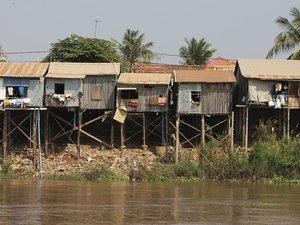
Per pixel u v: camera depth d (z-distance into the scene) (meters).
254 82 105.38
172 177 96.31
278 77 105.19
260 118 112.81
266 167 96.62
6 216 58.53
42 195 74.69
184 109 105.12
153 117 112.31
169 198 73.50
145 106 105.88
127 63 143.62
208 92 105.38
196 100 105.69
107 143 109.69
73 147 107.38
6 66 107.19
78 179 95.25
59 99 104.00
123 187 85.38
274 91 105.62
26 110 105.31
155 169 97.31
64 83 104.88
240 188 86.00
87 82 106.44
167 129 105.94
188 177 96.62
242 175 96.50
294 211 63.94
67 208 63.94
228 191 82.06
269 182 94.31
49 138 107.56
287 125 105.94
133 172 96.75
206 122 112.44
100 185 87.75
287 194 79.00
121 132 105.44
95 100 106.38
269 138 103.62
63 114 111.12
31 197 72.69
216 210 64.00
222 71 108.56
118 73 107.06
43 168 101.06
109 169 98.50
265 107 106.56
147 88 106.00
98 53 125.50
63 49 126.69
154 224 55.25
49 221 56.03
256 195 77.62
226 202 70.50
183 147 108.81
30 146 107.12
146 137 111.25
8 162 100.62
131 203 68.44
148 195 76.19
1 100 103.31
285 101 105.50
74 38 127.38
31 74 104.38
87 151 106.75
